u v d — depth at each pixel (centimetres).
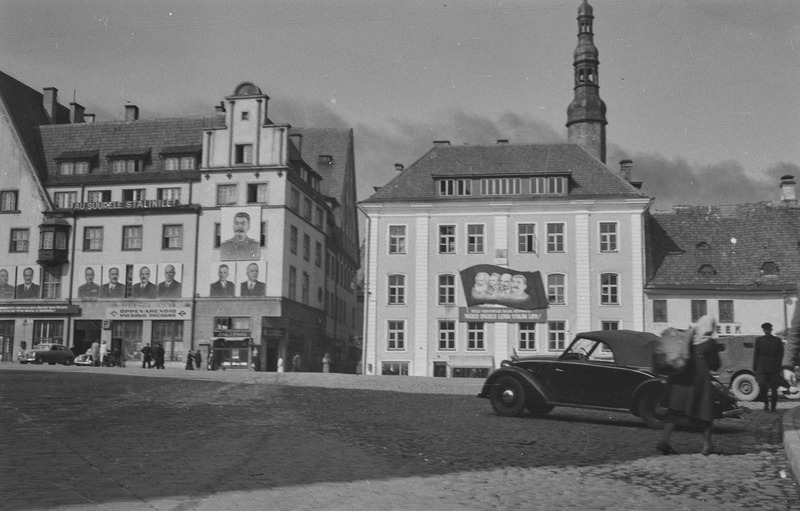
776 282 4919
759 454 1068
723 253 5181
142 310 5784
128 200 5997
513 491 777
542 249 5066
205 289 5700
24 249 6088
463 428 1307
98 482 749
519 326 5025
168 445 997
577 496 762
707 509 719
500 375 1519
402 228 5188
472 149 5428
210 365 5541
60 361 5400
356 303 8481
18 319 6003
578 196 5050
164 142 6372
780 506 735
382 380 2942
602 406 1414
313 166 7794
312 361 6431
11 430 1087
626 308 4953
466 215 5141
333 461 924
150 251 5828
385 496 731
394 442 1106
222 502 681
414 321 5081
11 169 6194
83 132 6556
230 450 974
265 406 1553
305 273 6231
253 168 5728
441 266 5109
